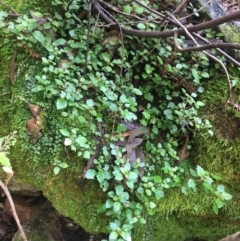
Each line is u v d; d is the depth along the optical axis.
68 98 0.33
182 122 0.37
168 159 0.37
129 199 0.35
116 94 0.36
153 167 0.37
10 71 0.34
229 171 0.38
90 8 0.35
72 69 0.35
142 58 0.39
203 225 0.39
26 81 0.34
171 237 0.39
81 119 0.34
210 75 0.39
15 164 0.35
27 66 0.35
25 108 0.34
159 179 0.35
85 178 0.35
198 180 0.38
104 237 0.42
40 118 0.34
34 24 0.34
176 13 0.40
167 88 0.39
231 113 0.38
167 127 0.38
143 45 0.39
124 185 0.35
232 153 0.38
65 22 0.37
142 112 0.37
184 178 0.37
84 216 0.36
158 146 0.37
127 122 0.37
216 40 0.40
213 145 0.38
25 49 0.35
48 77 0.34
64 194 0.35
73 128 0.34
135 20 0.40
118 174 0.33
